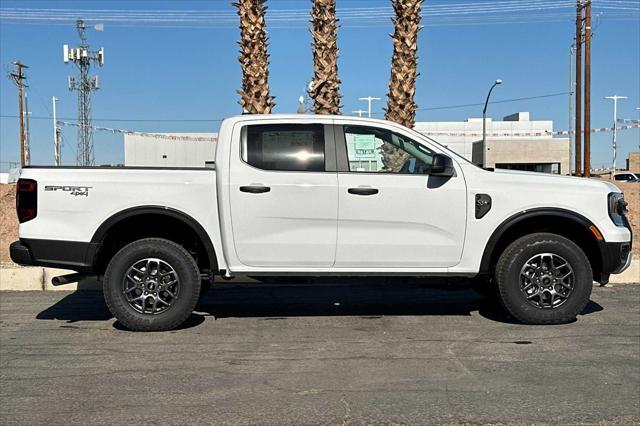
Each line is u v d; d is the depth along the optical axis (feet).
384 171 19.99
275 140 19.93
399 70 32.81
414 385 15.16
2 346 18.61
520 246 20.04
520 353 17.66
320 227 19.66
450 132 172.76
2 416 13.35
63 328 20.70
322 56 32.37
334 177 19.65
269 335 19.74
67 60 146.20
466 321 21.38
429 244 19.80
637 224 37.60
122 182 19.53
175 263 19.79
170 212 19.58
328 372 16.14
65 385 15.26
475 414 13.39
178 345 18.65
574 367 16.44
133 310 19.83
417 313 22.66
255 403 14.07
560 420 13.09
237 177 19.52
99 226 19.39
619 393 14.60
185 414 13.48
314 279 20.49
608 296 25.35
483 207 19.86
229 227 19.56
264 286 28.09
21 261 19.49
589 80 81.00
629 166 211.00
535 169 172.24
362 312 22.90
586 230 20.20
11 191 39.17
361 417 13.26
